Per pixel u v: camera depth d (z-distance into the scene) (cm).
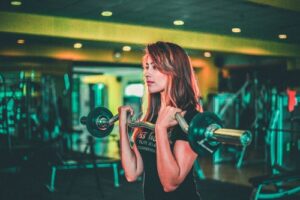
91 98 1833
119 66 1083
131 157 154
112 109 1870
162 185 138
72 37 720
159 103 159
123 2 579
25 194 539
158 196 140
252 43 980
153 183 142
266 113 741
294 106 611
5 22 652
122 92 1888
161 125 120
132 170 155
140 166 158
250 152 962
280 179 401
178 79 139
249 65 1166
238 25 761
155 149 141
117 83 1884
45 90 905
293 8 615
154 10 632
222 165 789
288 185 573
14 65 883
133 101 1794
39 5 605
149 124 137
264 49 1005
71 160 592
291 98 611
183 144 127
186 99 138
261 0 568
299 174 416
